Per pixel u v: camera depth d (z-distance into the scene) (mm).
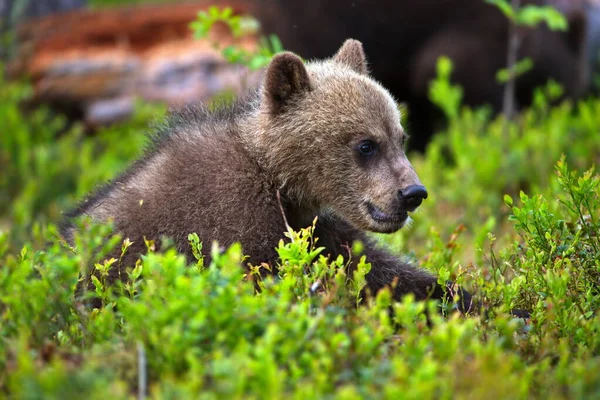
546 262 9188
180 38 27344
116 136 22797
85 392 6012
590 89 26172
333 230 11492
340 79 11312
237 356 6273
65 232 11312
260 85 11867
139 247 10453
